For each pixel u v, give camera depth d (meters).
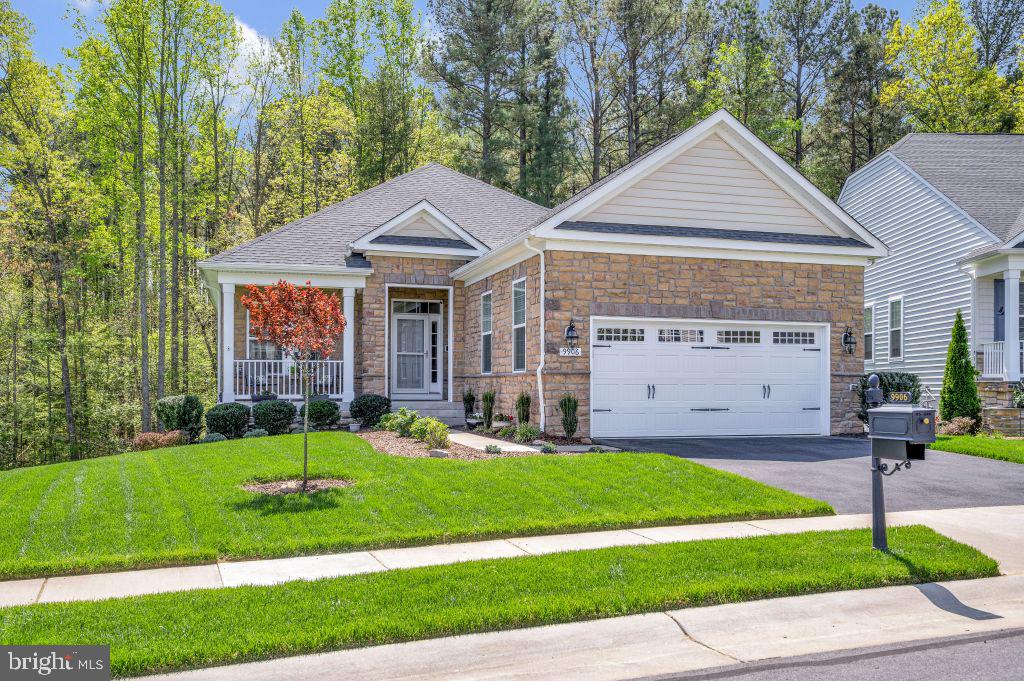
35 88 27.48
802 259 17.03
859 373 17.34
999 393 18.62
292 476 10.85
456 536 8.23
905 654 5.36
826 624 5.94
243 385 19.06
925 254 22.47
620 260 15.82
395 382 21.55
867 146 40.69
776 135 39.25
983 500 10.39
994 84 36.44
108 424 31.73
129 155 26.55
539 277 15.78
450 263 20.94
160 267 24.66
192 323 35.62
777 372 16.98
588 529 8.66
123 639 5.32
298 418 18.39
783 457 13.64
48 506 9.12
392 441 14.61
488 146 39.25
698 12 38.31
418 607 5.96
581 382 15.51
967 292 20.48
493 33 38.62
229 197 35.66
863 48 39.62
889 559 7.28
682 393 16.30
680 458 12.30
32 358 31.06
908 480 11.70
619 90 39.81
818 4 41.41
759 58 39.28
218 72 26.39
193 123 26.48
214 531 8.24
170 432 17.70
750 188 17.00
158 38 23.92
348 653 5.28
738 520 9.17
